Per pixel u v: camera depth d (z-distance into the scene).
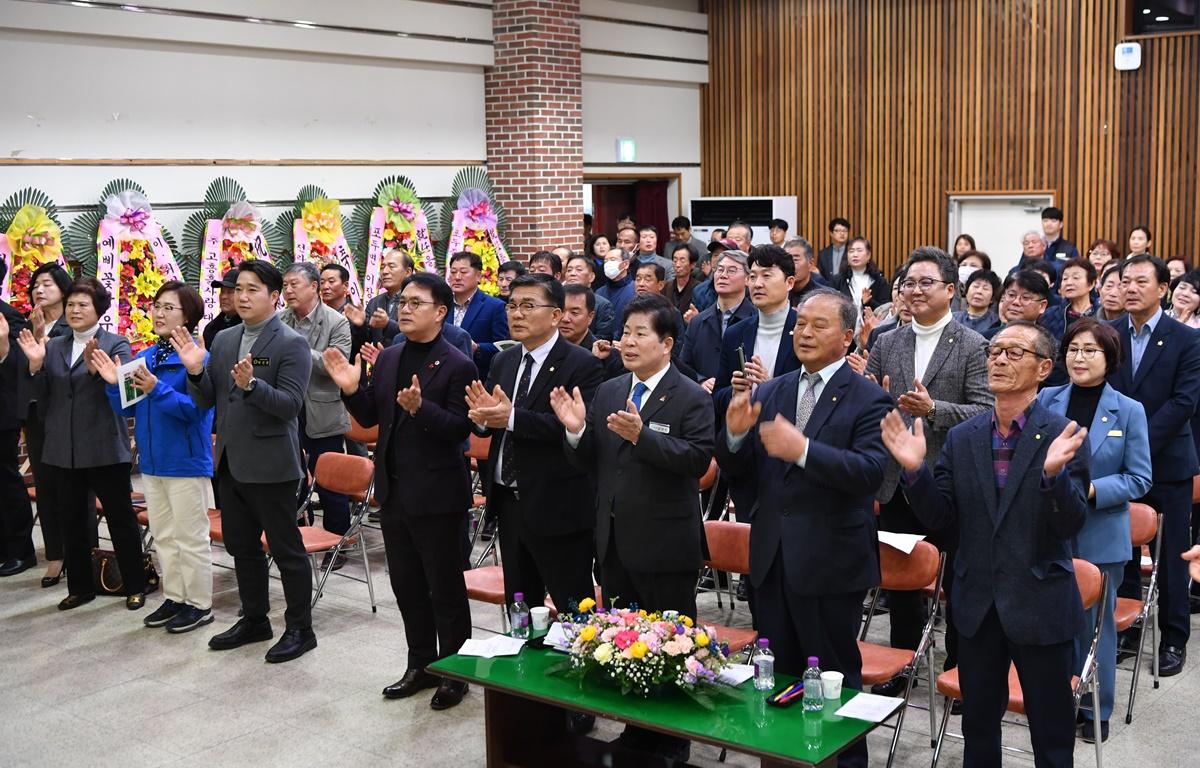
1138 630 5.98
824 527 4.15
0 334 7.25
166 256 9.80
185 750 5.02
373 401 5.35
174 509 6.45
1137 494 4.80
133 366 6.12
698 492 4.66
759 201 15.14
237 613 6.78
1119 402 4.93
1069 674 3.98
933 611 4.82
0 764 4.92
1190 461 5.74
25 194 9.25
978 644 4.03
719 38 15.73
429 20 12.20
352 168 11.68
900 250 14.81
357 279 11.35
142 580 6.97
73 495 6.82
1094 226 13.62
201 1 10.30
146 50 10.05
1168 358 5.79
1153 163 13.21
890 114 14.71
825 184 15.23
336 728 5.20
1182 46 12.97
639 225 15.57
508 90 12.85
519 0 12.66
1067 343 4.99
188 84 10.35
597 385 5.09
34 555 7.79
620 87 14.69
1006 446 4.04
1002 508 3.94
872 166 14.90
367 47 11.62
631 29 14.60
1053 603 3.90
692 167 15.92
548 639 4.42
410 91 12.20
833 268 13.70
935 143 14.48
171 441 6.38
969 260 10.45
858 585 4.16
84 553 6.93
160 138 10.19
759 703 3.91
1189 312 7.61
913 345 5.55
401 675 5.79
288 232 10.80
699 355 6.68
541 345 5.12
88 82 9.68
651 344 4.53
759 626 4.38
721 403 5.48
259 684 5.72
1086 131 13.56
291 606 6.10
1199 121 12.94
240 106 10.74
